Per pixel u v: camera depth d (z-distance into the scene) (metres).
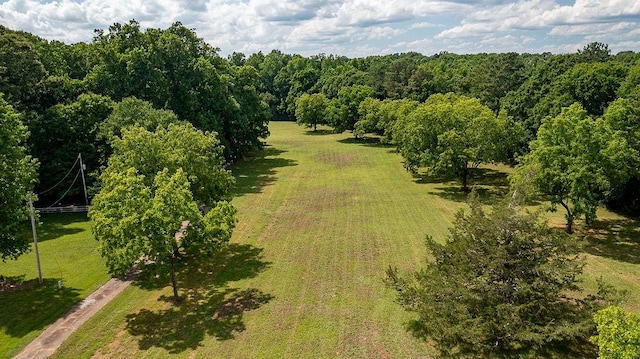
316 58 154.25
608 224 29.31
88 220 33.59
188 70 47.72
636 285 20.41
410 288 16.12
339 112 78.56
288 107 112.38
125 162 23.45
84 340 17.05
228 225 21.08
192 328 17.69
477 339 14.15
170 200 18.12
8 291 21.48
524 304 13.76
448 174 38.94
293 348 16.09
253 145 60.62
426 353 15.59
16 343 17.05
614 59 64.56
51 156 36.69
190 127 27.84
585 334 14.18
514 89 65.50
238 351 16.00
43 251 26.86
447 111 39.34
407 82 90.75
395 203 35.91
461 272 14.91
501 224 14.58
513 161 51.56
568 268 14.44
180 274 22.95
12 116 22.50
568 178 24.48
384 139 66.19
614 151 24.42
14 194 21.78
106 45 44.31
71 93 40.62
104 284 22.09
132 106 35.97
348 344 16.25
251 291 20.75
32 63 36.19
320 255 24.95
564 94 41.34
